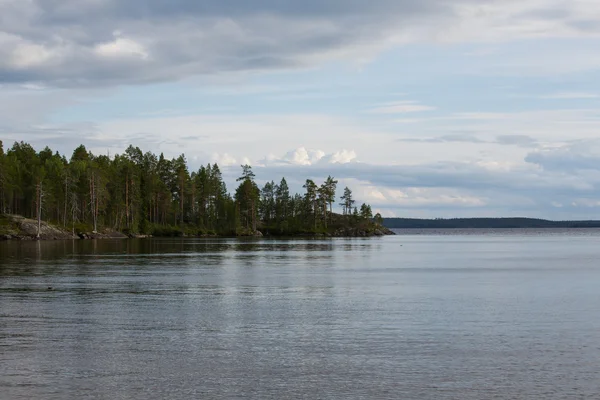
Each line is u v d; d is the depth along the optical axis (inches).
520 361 855.1
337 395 711.7
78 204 6840.6
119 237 6889.8
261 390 729.0
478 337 1013.2
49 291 1620.3
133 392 719.7
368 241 7027.6
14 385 743.7
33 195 6378.0
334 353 900.0
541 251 4411.9
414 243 6397.6
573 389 734.5
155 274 2161.7
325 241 6815.9
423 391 726.5
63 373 794.8
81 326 1106.1
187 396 706.8
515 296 1555.1
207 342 972.6
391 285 1823.3
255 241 6422.2
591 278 2090.3
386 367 824.3
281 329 1080.8
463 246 5516.7
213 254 3570.4
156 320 1170.0
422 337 1013.2
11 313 1249.4
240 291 1649.9
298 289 1705.2
